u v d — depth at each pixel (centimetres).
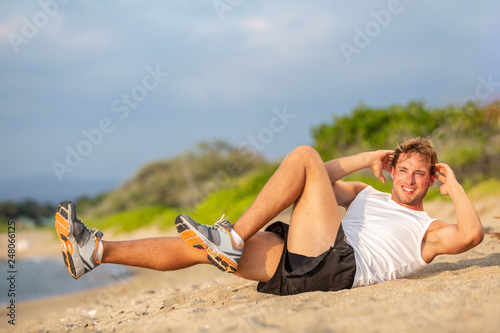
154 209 1962
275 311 230
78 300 778
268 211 301
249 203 1294
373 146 1380
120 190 3450
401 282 296
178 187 3200
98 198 3644
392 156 358
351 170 358
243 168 2419
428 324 189
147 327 234
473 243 304
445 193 327
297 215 310
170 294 479
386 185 1019
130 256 294
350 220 331
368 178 1068
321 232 303
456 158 1144
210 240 288
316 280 295
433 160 331
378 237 316
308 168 311
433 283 268
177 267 305
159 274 938
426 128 1300
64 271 1285
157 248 298
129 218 1952
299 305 242
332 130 1496
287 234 310
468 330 179
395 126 1349
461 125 1241
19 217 3172
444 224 321
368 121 1445
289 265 301
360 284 301
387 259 310
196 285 515
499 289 231
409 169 329
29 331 352
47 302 803
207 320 229
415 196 329
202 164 3095
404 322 194
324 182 313
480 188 842
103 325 314
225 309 257
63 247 288
